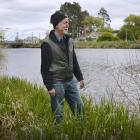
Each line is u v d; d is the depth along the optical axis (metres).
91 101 8.46
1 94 8.65
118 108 7.21
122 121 6.62
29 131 6.46
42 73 6.71
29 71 27.36
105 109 7.23
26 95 9.30
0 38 29.48
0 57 31.62
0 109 7.72
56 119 6.80
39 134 6.18
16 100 8.42
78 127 6.29
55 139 6.09
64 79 6.82
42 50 6.71
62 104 6.84
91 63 35.00
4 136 6.76
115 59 39.38
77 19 115.94
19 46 100.56
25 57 50.72
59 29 6.76
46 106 7.95
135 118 6.68
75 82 7.00
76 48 84.25
